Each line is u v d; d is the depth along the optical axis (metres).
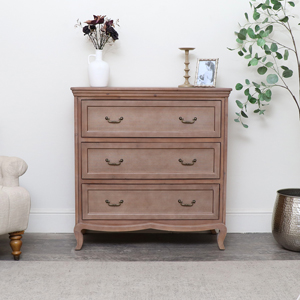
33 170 3.04
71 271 2.29
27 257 2.54
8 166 2.43
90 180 2.61
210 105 2.58
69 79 2.99
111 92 2.54
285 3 2.96
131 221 2.63
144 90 2.54
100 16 2.76
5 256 2.56
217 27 2.98
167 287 2.09
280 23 2.98
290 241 2.62
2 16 2.94
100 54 2.75
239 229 3.09
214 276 2.23
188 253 2.63
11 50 2.96
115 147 2.59
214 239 2.92
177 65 3.00
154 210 2.63
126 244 2.81
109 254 2.60
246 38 2.98
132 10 2.96
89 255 2.58
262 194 3.09
